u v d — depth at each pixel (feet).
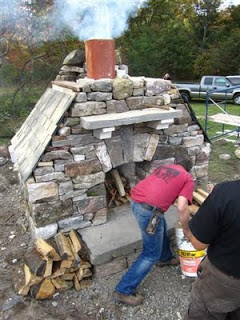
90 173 9.86
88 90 9.07
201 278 6.14
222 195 5.19
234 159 20.68
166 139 11.23
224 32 78.69
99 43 9.62
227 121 22.39
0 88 33.45
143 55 61.77
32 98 32.63
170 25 68.95
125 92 9.67
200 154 12.25
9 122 28.09
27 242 11.39
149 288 9.14
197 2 78.43
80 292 9.06
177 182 7.75
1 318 8.15
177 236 9.22
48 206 9.53
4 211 13.85
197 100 50.34
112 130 9.07
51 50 32.60
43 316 8.23
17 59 32.58
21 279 9.27
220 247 5.50
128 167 12.60
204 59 68.54
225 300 5.87
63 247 9.04
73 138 9.29
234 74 66.90
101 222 10.57
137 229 10.25
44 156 9.04
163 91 10.53
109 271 9.45
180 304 8.58
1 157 20.44
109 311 8.41
